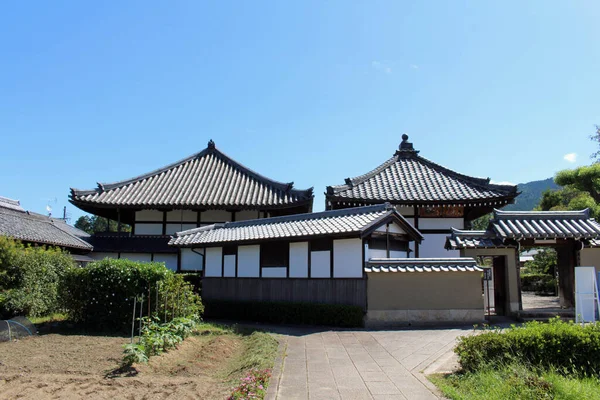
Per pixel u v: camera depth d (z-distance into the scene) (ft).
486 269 53.42
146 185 83.05
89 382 23.91
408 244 57.57
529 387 20.66
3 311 44.68
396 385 24.00
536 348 24.72
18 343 34.83
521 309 50.11
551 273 100.68
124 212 81.46
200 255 68.08
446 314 45.96
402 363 29.35
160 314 41.65
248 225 64.75
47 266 49.70
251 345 35.09
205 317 58.03
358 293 46.55
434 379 25.16
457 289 46.44
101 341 35.86
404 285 46.21
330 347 34.96
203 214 79.00
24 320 39.37
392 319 45.52
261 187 83.15
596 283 42.37
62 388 22.71
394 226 52.75
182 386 23.76
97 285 42.27
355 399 21.59
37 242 64.64
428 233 65.72
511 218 52.54
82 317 43.06
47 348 32.89
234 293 58.85
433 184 69.92
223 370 28.63
